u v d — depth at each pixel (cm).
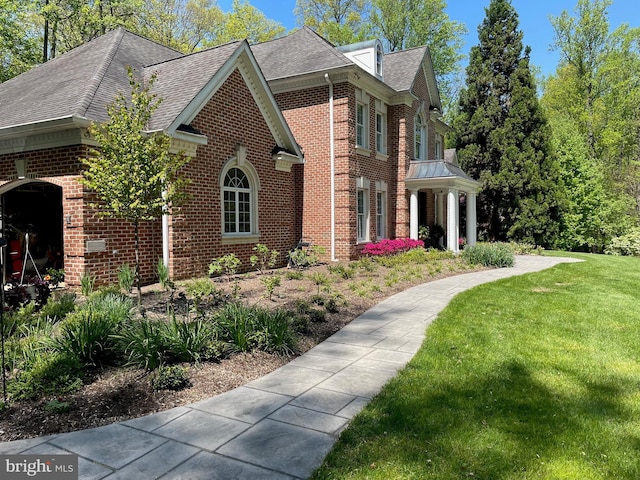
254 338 590
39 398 439
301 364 559
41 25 2511
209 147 1164
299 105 1658
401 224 1923
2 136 973
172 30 3088
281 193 1486
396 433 364
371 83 1702
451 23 3416
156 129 986
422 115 2148
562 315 795
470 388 458
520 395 440
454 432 364
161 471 315
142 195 730
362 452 336
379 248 1655
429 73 2188
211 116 1166
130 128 734
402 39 3488
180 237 1084
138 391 463
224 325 611
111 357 537
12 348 524
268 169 1411
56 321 684
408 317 806
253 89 1320
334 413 412
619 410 406
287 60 1727
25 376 453
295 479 303
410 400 429
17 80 1346
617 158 3406
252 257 1202
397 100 1906
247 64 1270
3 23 2092
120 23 2438
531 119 2652
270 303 854
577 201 2822
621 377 489
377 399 438
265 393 464
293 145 1496
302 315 761
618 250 2725
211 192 1177
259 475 309
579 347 603
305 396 454
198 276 1138
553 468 314
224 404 437
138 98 749
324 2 3441
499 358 556
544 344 617
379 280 1185
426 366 532
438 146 2523
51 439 366
